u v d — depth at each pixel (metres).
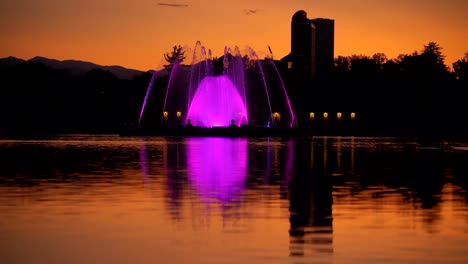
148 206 23.48
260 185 30.69
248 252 15.98
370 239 17.45
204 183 31.34
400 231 18.61
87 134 127.81
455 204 24.23
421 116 162.38
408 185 30.92
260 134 108.12
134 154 55.62
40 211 22.23
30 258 15.47
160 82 164.50
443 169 40.75
